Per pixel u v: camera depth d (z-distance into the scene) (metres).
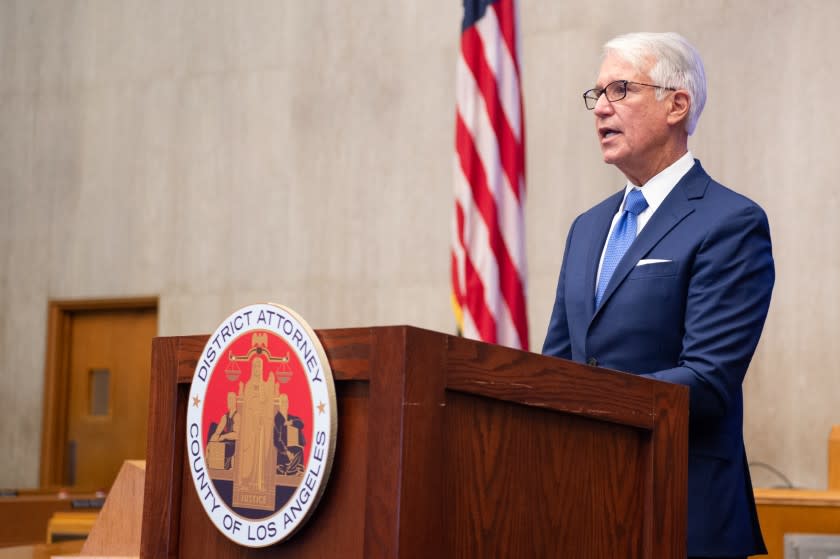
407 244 9.77
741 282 2.70
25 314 11.72
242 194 10.62
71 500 6.86
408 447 1.62
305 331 1.75
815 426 7.75
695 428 2.67
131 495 3.26
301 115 10.41
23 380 11.70
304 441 1.73
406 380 1.63
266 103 10.60
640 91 2.98
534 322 8.95
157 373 2.07
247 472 1.81
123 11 11.50
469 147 6.00
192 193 10.91
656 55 2.99
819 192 7.88
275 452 1.77
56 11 11.86
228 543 1.88
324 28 10.39
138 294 11.09
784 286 7.94
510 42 6.03
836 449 5.97
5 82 11.98
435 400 1.68
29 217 11.78
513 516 1.83
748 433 7.98
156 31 11.29
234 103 10.77
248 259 10.52
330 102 10.27
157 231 11.06
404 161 9.86
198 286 10.76
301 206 10.31
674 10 8.62
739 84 8.24
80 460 11.56
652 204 2.97
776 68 8.14
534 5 9.28
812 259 7.86
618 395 2.07
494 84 5.99
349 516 1.70
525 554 1.85
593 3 9.02
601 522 2.04
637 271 2.81
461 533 1.73
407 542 1.61
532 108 9.18
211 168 10.81
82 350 11.68
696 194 2.89
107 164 11.42
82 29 11.70
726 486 2.64
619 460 2.10
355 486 1.70
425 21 9.92
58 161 11.70
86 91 11.62
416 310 9.64
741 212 2.79
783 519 4.71
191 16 11.12
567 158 9.01
